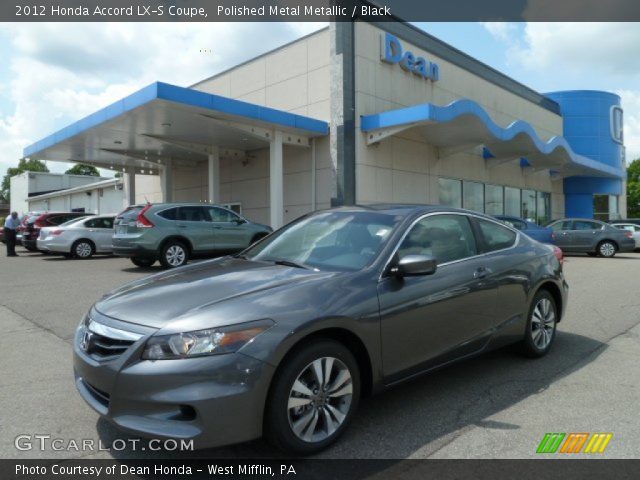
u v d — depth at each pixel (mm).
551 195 29797
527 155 21922
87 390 3068
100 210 34625
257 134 15078
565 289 5320
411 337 3543
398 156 17406
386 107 16844
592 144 31219
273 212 15414
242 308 2895
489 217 4832
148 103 12688
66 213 18453
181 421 2668
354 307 3193
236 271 3672
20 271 11969
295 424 2902
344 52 15594
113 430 3379
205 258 13023
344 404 3162
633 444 3166
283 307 2949
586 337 5824
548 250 5273
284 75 17922
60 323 6457
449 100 19969
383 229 3900
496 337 4348
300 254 3977
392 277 3523
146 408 2682
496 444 3160
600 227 17734
